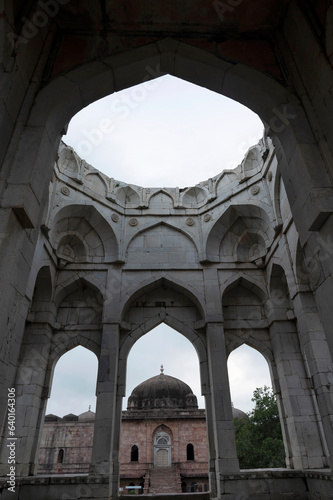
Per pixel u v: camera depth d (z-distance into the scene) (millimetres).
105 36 6105
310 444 10453
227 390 11141
